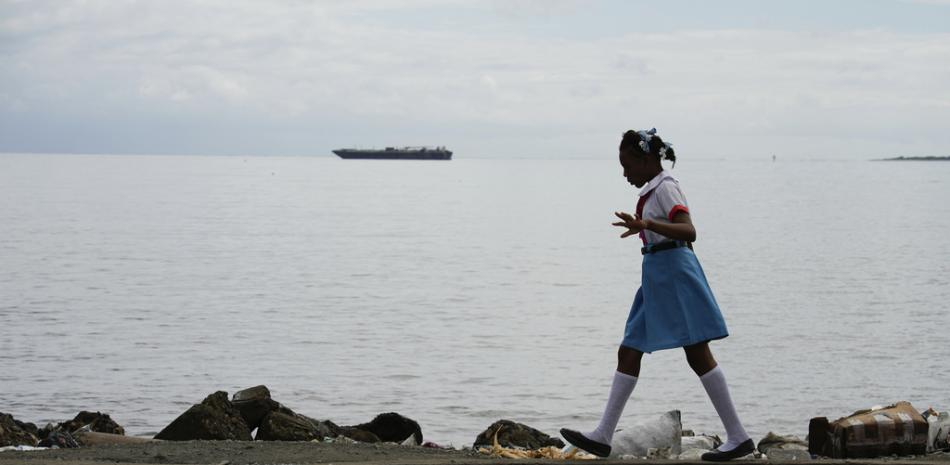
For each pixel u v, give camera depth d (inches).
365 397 778.8
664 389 810.8
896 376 874.1
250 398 457.7
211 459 288.4
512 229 3137.3
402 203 4960.6
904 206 4800.7
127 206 4266.7
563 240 2696.9
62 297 1369.3
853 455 289.1
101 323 1129.4
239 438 428.5
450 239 2694.4
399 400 770.2
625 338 271.4
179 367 876.0
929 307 1337.4
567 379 855.1
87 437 420.8
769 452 347.3
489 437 466.3
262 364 900.0
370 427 494.6
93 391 776.3
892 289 1567.4
